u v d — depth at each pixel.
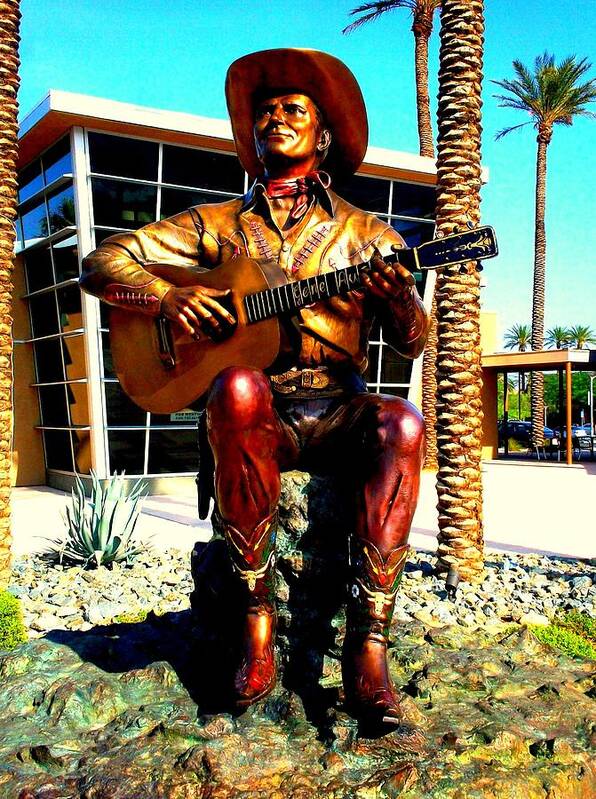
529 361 26.73
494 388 30.19
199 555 3.80
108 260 3.56
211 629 3.60
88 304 16.81
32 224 19.34
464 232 2.98
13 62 7.22
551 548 10.23
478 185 7.68
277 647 3.39
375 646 2.98
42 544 10.80
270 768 2.82
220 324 3.30
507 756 3.03
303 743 2.97
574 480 20.34
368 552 3.03
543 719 3.33
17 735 3.10
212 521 3.67
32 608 6.59
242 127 3.85
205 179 17.67
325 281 3.11
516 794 2.80
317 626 3.40
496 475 22.09
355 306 3.45
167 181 17.27
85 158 16.33
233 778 2.74
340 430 3.35
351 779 2.78
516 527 12.21
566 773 2.95
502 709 3.34
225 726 3.02
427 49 28.44
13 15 7.23
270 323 3.22
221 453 3.01
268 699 3.22
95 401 17.00
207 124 16.69
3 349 7.05
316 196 3.60
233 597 3.48
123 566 8.69
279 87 3.62
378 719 2.84
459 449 7.42
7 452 7.11
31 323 20.44
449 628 4.27
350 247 3.54
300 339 3.37
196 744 2.92
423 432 3.11
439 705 3.34
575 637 5.82
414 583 7.34
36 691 3.42
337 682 3.30
